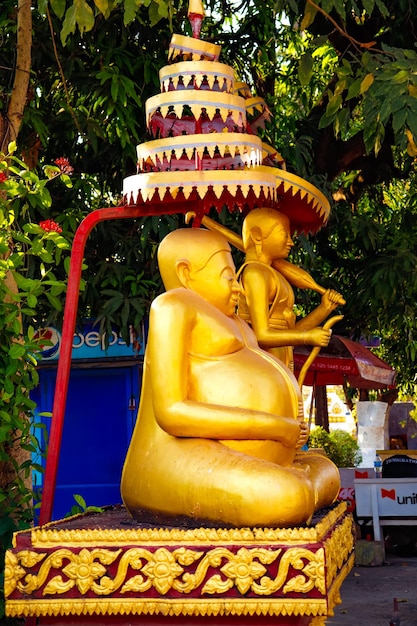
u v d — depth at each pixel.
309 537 3.25
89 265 8.31
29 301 5.04
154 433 3.76
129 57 8.02
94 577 3.33
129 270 8.23
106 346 8.05
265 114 5.14
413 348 11.06
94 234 8.20
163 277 4.12
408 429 18.84
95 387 8.80
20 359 5.13
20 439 5.41
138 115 8.14
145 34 8.12
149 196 3.94
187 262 4.01
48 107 8.41
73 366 8.68
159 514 3.63
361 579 9.18
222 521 3.42
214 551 3.26
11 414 5.07
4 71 7.55
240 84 5.02
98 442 8.79
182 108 3.95
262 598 3.23
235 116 3.99
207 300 4.03
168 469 3.60
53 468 4.21
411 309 10.05
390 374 9.39
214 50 4.23
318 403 13.93
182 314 3.72
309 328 5.04
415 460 10.72
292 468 3.69
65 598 3.36
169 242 4.08
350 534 4.43
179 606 3.27
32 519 5.35
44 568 3.36
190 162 4.43
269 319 4.82
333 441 13.23
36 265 7.82
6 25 7.40
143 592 3.31
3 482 5.50
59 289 5.17
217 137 3.91
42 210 7.26
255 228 4.84
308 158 8.77
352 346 9.10
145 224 7.68
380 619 7.23
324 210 4.81
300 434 3.84
